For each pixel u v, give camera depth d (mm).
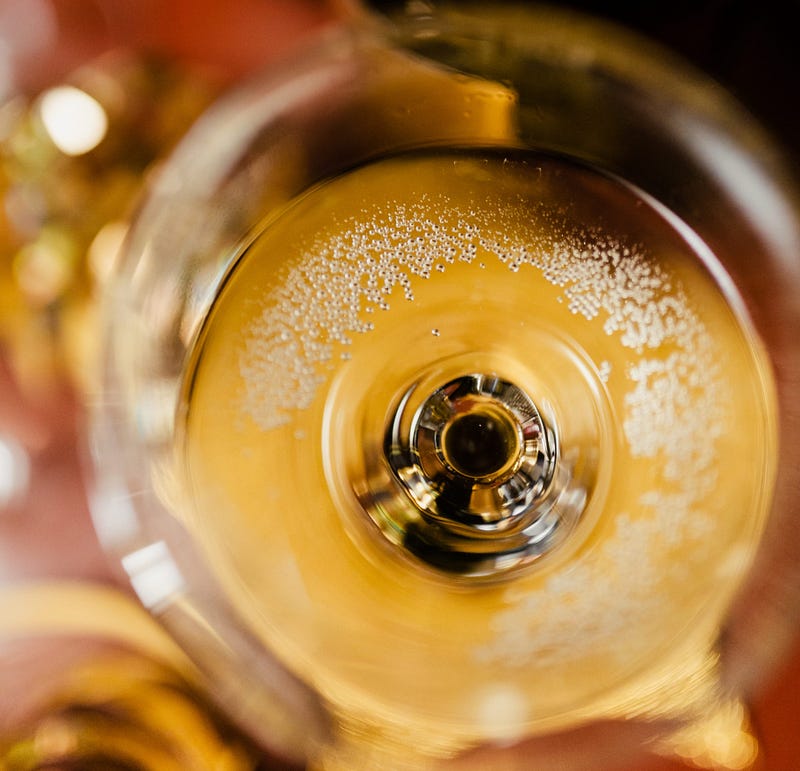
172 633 130
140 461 129
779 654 128
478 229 128
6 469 154
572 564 126
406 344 128
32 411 155
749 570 126
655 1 138
